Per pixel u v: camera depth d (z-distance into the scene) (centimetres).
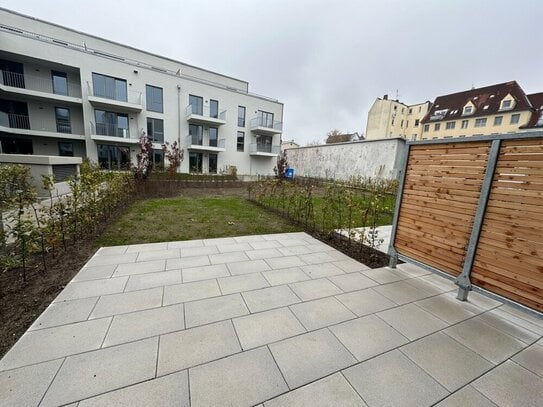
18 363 157
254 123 2228
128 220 534
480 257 254
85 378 149
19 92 1373
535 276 213
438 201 295
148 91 1734
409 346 196
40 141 1552
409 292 287
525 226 219
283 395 145
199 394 142
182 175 1467
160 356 170
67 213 364
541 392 159
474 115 2973
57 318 204
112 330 193
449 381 164
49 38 1552
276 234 495
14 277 269
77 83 1587
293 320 221
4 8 1417
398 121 3928
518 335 218
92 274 285
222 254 371
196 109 1938
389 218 712
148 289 259
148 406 134
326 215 655
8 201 291
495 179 240
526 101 2730
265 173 2381
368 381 160
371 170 1664
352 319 228
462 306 262
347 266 353
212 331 199
